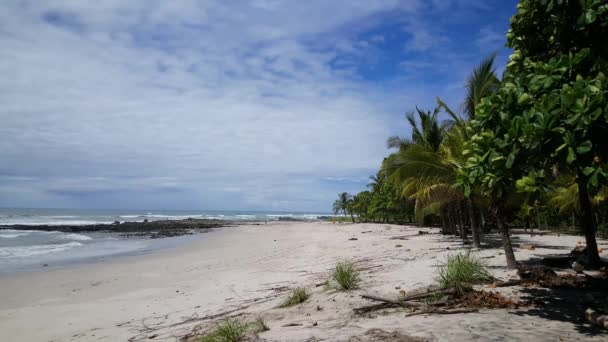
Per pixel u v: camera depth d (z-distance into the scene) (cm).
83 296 1141
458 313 550
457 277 722
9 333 787
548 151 409
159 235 4406
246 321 657
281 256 1830
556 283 683
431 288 706
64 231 5044
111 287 1265
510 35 592
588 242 902
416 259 1229
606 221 2180
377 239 2405
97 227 5656
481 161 467
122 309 930
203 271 1496
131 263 1880
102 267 1742
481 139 465
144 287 1237
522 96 429
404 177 1562
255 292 989
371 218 6856
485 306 578
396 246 1791
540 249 1384
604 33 491
